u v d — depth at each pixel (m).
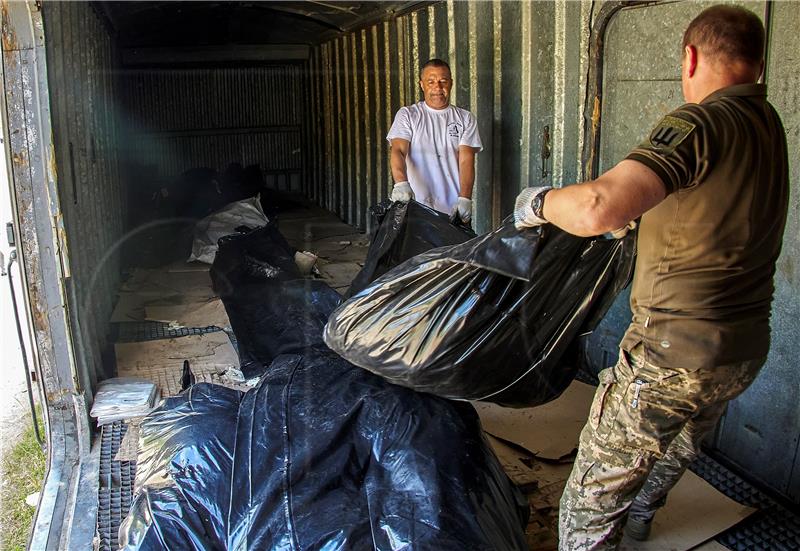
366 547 1.98
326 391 2.46
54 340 3.23
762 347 1.95
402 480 2.15
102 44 5.57
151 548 2.10
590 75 3.54
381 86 6.50
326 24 7.16
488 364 2.34
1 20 3.02
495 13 4.36
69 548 2.54
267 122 7.65
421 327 2.33
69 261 3.27
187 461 2.35
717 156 1.75
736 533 2.53
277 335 3.92
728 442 2.99
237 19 6.97
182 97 7.18
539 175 4.08
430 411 2.36
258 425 2.38
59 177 3.38
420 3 5.41
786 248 2.60
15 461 3.51
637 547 2.45
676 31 3.01
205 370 3.92
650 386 1.92
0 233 4.42
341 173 7.44
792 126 2.51
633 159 1.71
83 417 3.28
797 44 2.45
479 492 2.15
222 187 6.95
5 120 3.07
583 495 2.09
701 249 1.82
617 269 2.27
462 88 4.85
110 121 5.88
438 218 3.36
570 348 2.48
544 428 3.19
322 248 5.94
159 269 5.84
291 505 2.10
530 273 2.14
